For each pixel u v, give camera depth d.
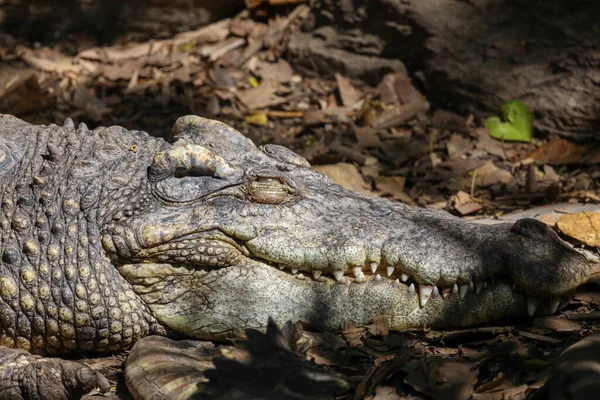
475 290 7.63
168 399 6.50
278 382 6.19
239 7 18.25
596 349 5.99
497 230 7.81
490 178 12.72
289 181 7.89
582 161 12.90
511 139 13.84
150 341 7.61
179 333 7.88
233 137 8.65
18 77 16.50
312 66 16.33
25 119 15.17
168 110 15.28
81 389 7.06
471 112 14.70
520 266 7.43
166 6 17.84
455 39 15.08
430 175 12.95
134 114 15.28
